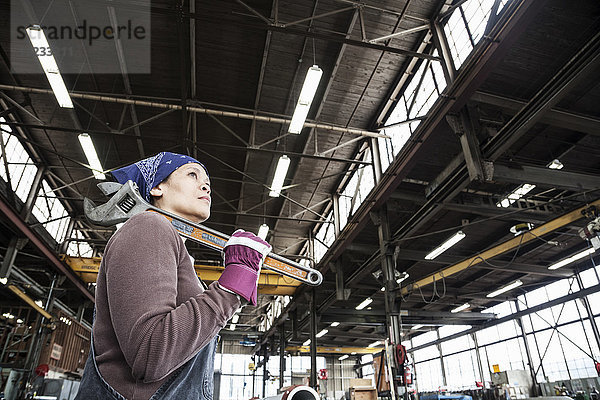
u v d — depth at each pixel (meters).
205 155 16.64
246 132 15.27
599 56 7.72
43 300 19.88
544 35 9.96
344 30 11.72
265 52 12.15
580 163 14.34
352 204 16.59
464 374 29.64
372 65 12.82
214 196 19.03
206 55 12.44
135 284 0.84
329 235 19.89
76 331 19.69
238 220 21.05
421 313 27.02
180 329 0.80
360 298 26.66
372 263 16.39
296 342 38.62
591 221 11.63
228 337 42.53
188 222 1.17
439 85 11.51
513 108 10.96
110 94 12.96
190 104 13.27
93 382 0.86
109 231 21.73
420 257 15.59
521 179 10.37
